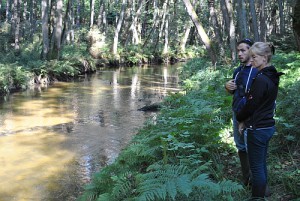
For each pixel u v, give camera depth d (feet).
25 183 21.83
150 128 26.32
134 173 16.44
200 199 11.94
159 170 13.37
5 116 38.86
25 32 106.32
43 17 68.90
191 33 163.94
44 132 32.91
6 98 48.70
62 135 31.96
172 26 144.56
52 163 25.14
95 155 26.76
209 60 71.15
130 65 102.68
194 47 141.59
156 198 12.17
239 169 16.74
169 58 120.78
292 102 21.53
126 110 42.32
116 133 32.55
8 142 29.81
